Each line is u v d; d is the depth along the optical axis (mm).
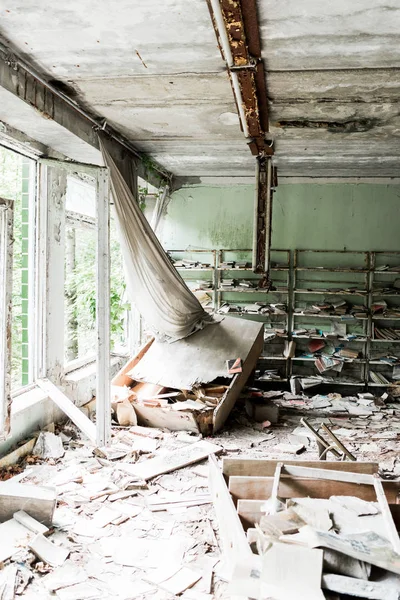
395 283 7691
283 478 3367
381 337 7590
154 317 6113
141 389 6227
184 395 5934
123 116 4871
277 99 4273
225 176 8023
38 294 5172
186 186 8133
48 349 5273
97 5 2725
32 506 3447
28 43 3230
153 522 3627
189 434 5555
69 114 4453
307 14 2756
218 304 8062
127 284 5895
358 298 7914
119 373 6242
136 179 6441
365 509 2992
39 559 3113
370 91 4043
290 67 3543
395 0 2596
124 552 3230
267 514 3021
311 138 5625
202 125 5172
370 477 3330
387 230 7852
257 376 7668
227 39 2967
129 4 2703
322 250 7852
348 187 7891
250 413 6254
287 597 2256
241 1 2576
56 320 5426
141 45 3240
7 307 4133
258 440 5457
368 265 7793
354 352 7594
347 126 5102
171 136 5641
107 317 4961
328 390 7934
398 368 7621
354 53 3283
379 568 2467
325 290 7680
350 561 2438
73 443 5043
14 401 4809
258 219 5250
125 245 5578
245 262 7906
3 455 4383
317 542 2459
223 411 5668
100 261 4910
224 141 5867
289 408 6812
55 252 5363
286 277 8008
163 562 3135
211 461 3955
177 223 8195
